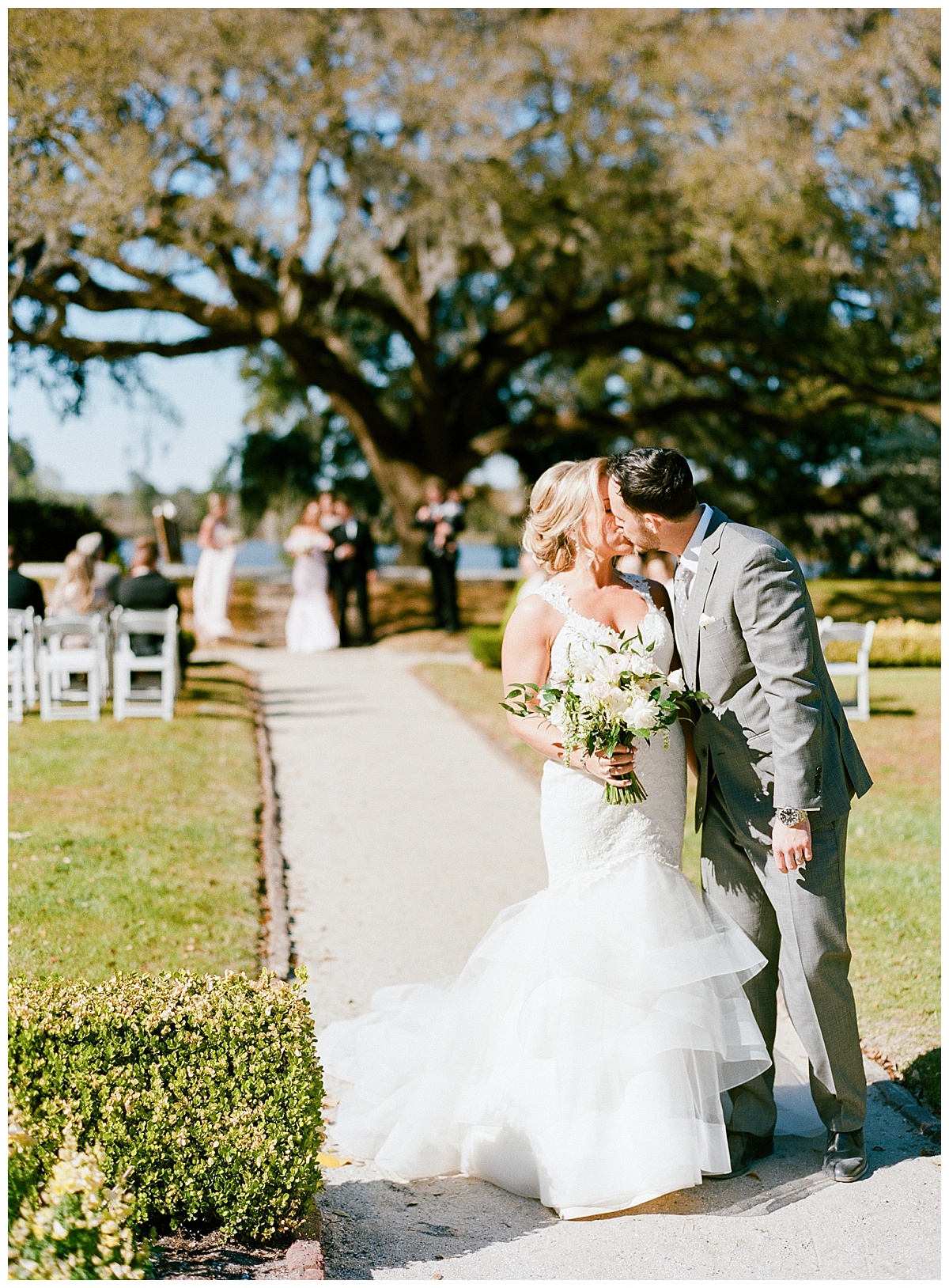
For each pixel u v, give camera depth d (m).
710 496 28.23
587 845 3.41
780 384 25.08
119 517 28.95
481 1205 3.32
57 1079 2.83
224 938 5.21
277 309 17.59
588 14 15.05
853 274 16.47
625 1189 3.19
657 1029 3.25
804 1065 4.22
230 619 20.38
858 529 28.84
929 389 25.36
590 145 15.65
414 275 20.77
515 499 25.17
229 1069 2.92
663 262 19.09
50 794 7.65
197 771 8.57
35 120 12.05
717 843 3.54
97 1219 2.41
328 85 13.78
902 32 14.41
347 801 8.30
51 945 4.92
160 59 12.57
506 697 3.52
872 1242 3.05
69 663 10.51
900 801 8.11
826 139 15.24
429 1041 3.66
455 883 6.46
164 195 13.82
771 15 14.96
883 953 5.08
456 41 14.42
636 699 3.26
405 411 29.77
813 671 3.31
